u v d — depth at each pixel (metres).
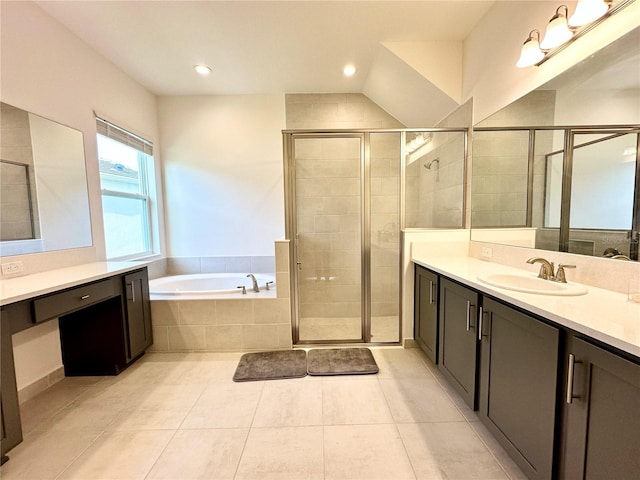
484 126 2.19
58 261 2.06
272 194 3.46
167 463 1.33
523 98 1.80
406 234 2.47
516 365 1.19
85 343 2.06
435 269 1.96
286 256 2.44
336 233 2.84
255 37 2.29
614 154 1.26
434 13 2.08
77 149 2.25
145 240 3.29
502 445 1.31
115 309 2.05
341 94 3.32
